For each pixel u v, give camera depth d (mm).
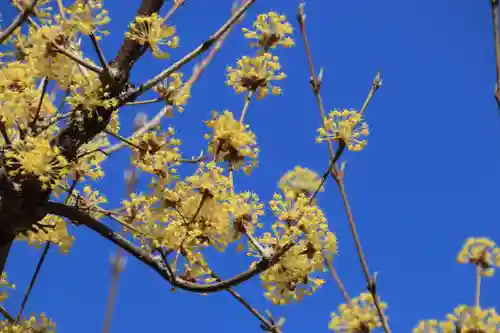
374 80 829
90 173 845
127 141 845
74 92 833
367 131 818
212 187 829
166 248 831
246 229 826
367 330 814
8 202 830
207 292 822
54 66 834
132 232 838
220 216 828
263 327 823
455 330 782
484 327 780
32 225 842
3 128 823
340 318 817
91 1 824
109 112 839
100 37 827
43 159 818
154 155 849
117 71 835
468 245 799
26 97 835
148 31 827
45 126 831
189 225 829
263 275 829
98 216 849
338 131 816
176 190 834
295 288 827
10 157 830
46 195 834
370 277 788
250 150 832
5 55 844
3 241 844
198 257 834
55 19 831
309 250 823
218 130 830
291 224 822
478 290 790
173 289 827
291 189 829
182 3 834
